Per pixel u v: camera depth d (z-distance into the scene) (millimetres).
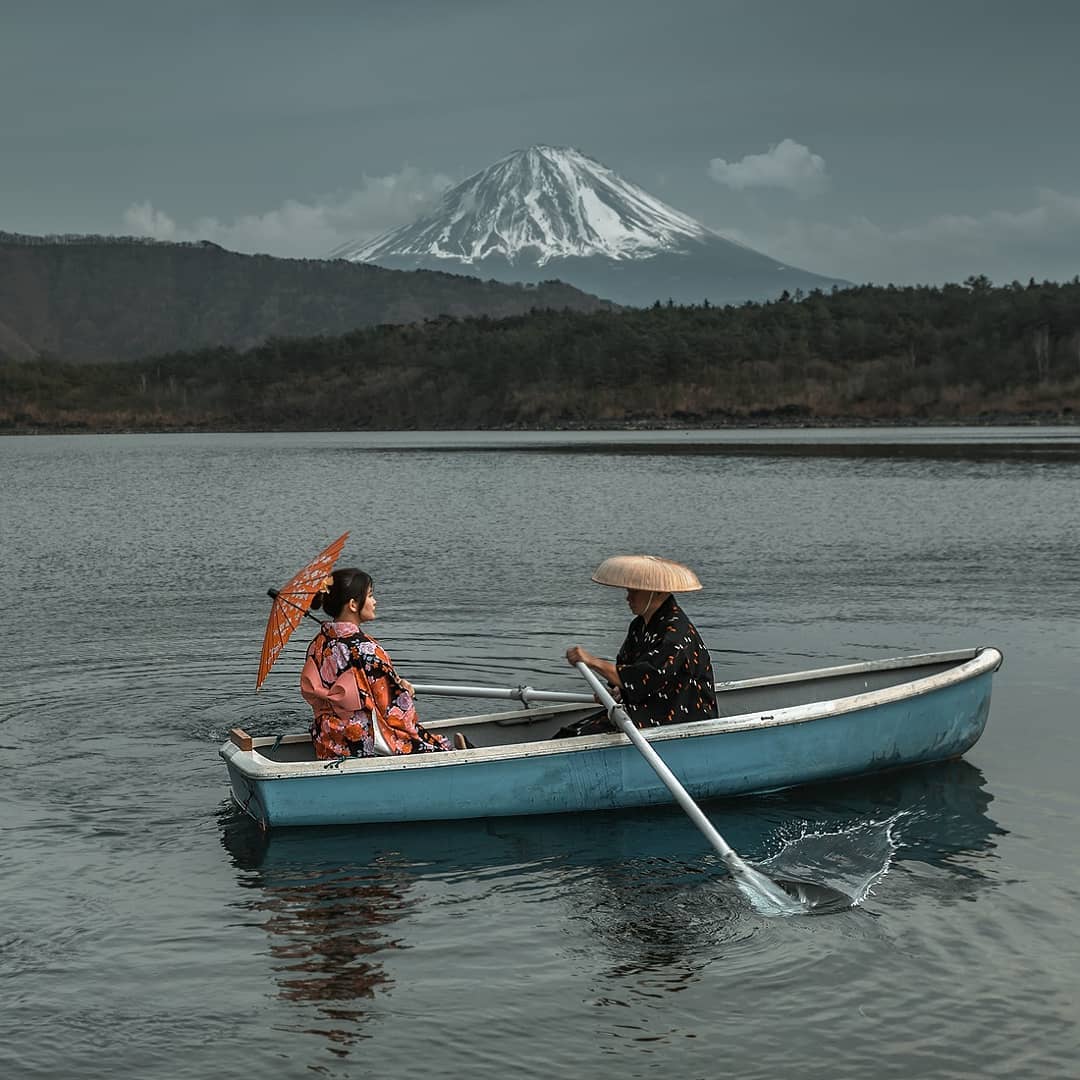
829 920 6016
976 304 138000
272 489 38812
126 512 30156
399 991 5367
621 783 7531
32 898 6309
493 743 8359
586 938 5863
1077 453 52188
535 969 5559
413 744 7586
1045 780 8023
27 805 7691
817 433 91438
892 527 24078
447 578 17812
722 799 7738
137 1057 4871
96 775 8281
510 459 57625
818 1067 4750
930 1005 5172
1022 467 42312
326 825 7277
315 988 5398
